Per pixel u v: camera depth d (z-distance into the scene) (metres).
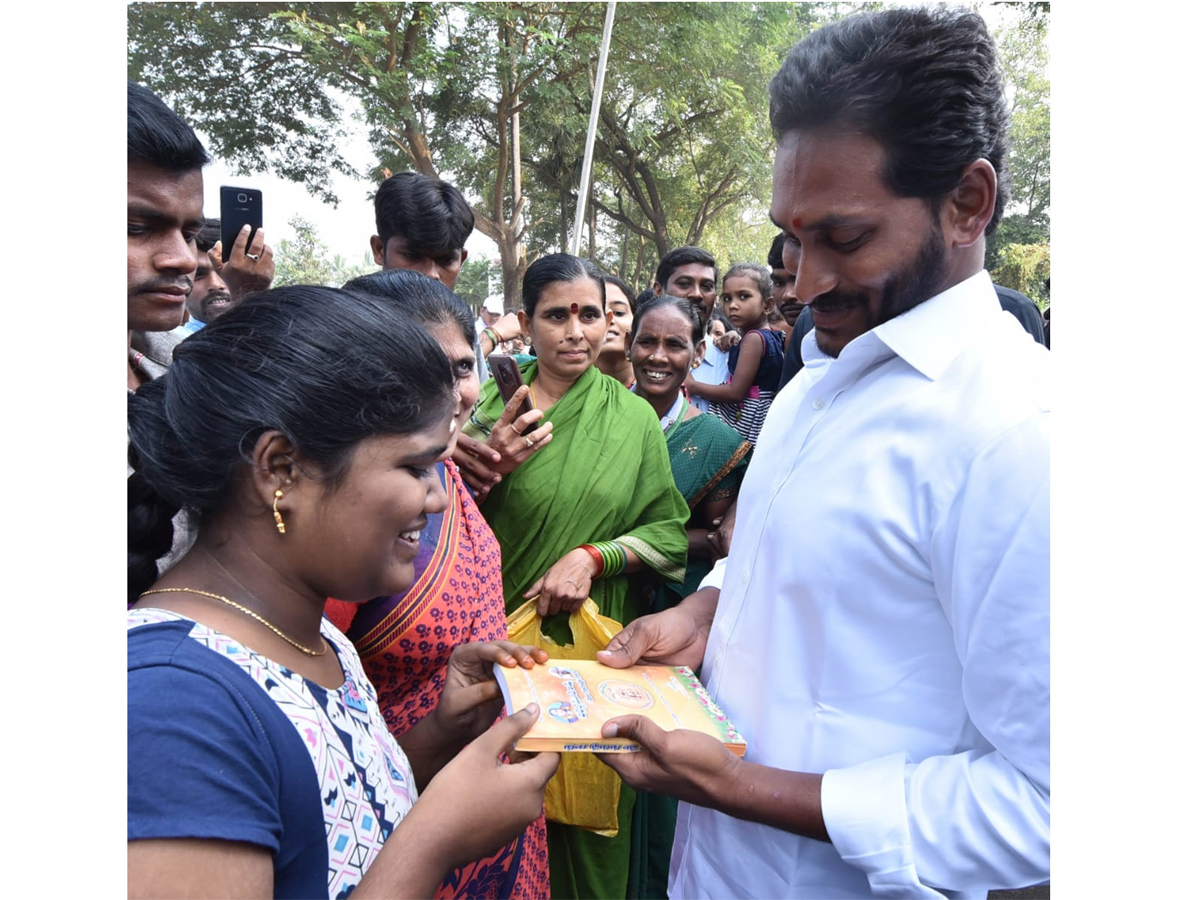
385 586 0.91
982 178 0.97
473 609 1.51
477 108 12.38
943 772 1.02
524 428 2.12
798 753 1.14
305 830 0.81
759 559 1.21
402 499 0.86
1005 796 0.96
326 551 0.86
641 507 2.31
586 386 2.37
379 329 0.85
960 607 0.98
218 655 0.79
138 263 1.22
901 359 1.09
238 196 2.38
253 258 2.39
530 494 2.19
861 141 0.94
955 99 0.92
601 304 2.38
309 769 0.81
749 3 11.51
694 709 1.21
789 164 1.00
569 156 13.54
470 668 1.32
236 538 0.87
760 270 4.66
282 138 12.55
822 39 0.97
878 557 1.05
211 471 0.84
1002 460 0.95
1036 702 0.94
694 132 13.13
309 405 0.80
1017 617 0.94
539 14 11.67
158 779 0.70
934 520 1.01
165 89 11.95
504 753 1.14
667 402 2.78
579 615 2.06
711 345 4.69
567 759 1.92
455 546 1.50
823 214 0.98
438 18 11.52
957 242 1.01
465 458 2.12
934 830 0.99
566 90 11.59
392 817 0.94
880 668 1.08
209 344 0.84
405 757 1.07
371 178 13.00
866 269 1.00
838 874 1.14
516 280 12.80
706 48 11.60
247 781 0.74
